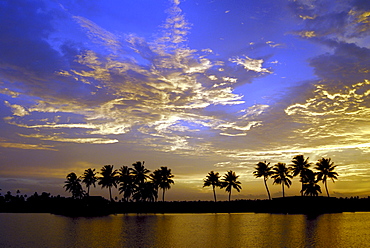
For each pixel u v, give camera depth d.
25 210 124.94
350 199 104.69
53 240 45.31
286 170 108.25
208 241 42.88
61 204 122.06
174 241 43.22
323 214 87.50
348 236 45.38
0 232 55.44
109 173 116.44
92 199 113.62
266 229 54.62
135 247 39.09
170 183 115.19
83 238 46.81
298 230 52.41
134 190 109.94
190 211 106.50
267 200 110.06
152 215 95.31
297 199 103.75
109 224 67.44
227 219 77.31
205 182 118.12
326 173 103.12
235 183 116.06
